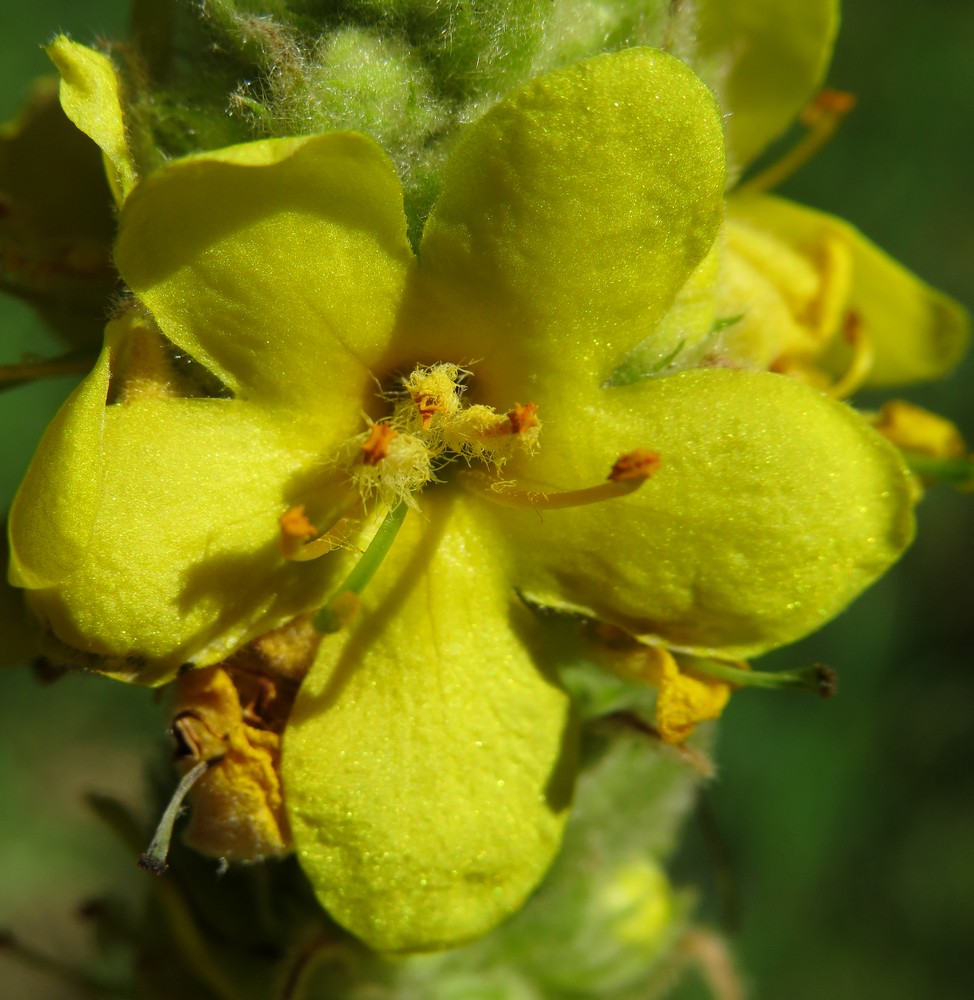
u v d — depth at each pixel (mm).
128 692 148
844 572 63
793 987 128
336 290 62
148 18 69
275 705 65
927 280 148
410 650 65
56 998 145
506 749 64
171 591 62
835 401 63
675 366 66
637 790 76
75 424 59
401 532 66
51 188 72
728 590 64
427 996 75
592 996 78
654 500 64
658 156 60
